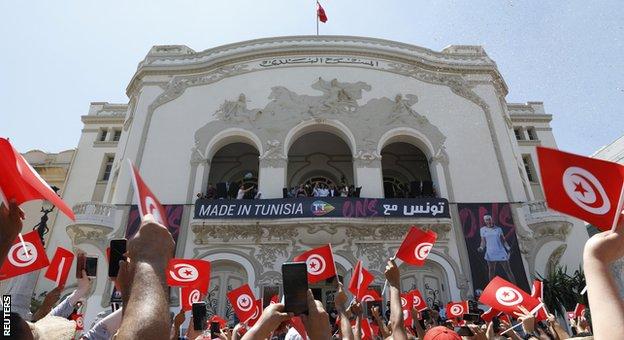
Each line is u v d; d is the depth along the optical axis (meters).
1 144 2.01
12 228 1.75
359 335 4.47
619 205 1.64
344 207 20.30
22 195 2.04
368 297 10.34
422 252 7.61
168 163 22.81
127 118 26.30
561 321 18.88
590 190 2.22
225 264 20.03
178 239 20.39
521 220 21.52
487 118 24.67
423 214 20.53
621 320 1.37
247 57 25.91
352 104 24.17
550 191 2.33
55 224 27.98
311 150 27.94
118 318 3.70
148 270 1.49
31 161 31.83
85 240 20.52
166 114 24.28
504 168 23.23
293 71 25.23
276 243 20.08
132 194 21.92
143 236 1.62
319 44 26.00
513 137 25.91
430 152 23.38
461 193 22.22
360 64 25.55
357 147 23.03
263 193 21.70
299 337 4.22
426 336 3.46
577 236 23.94
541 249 20.58
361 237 20.27
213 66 25.66
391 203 20.62
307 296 2.37
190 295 7.32
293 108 24.06
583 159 2.26
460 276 19.67
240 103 24.23
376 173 22.36
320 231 19.98
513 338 5.97
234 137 23.81
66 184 29.98
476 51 27.45
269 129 23.48
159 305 1.37
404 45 26.78
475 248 20.36
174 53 26.75
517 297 6.27
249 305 9.31
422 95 24.94
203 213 20.27
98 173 30.50
